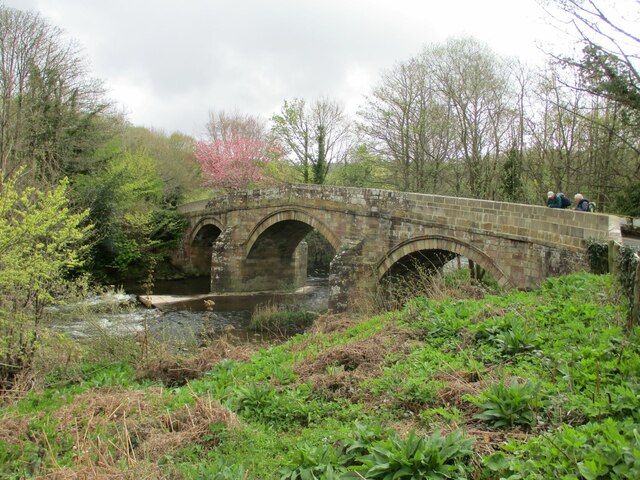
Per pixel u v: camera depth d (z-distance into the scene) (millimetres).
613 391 5301
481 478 4492
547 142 28766
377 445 5129
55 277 12484
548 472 4117
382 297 19312
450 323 9086
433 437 4977
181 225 37562
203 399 7465
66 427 7000
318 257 43156
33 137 25359
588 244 11516
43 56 28406
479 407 5781
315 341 11453
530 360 6938
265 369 9031
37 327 10938
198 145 50312
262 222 30000
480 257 16484
